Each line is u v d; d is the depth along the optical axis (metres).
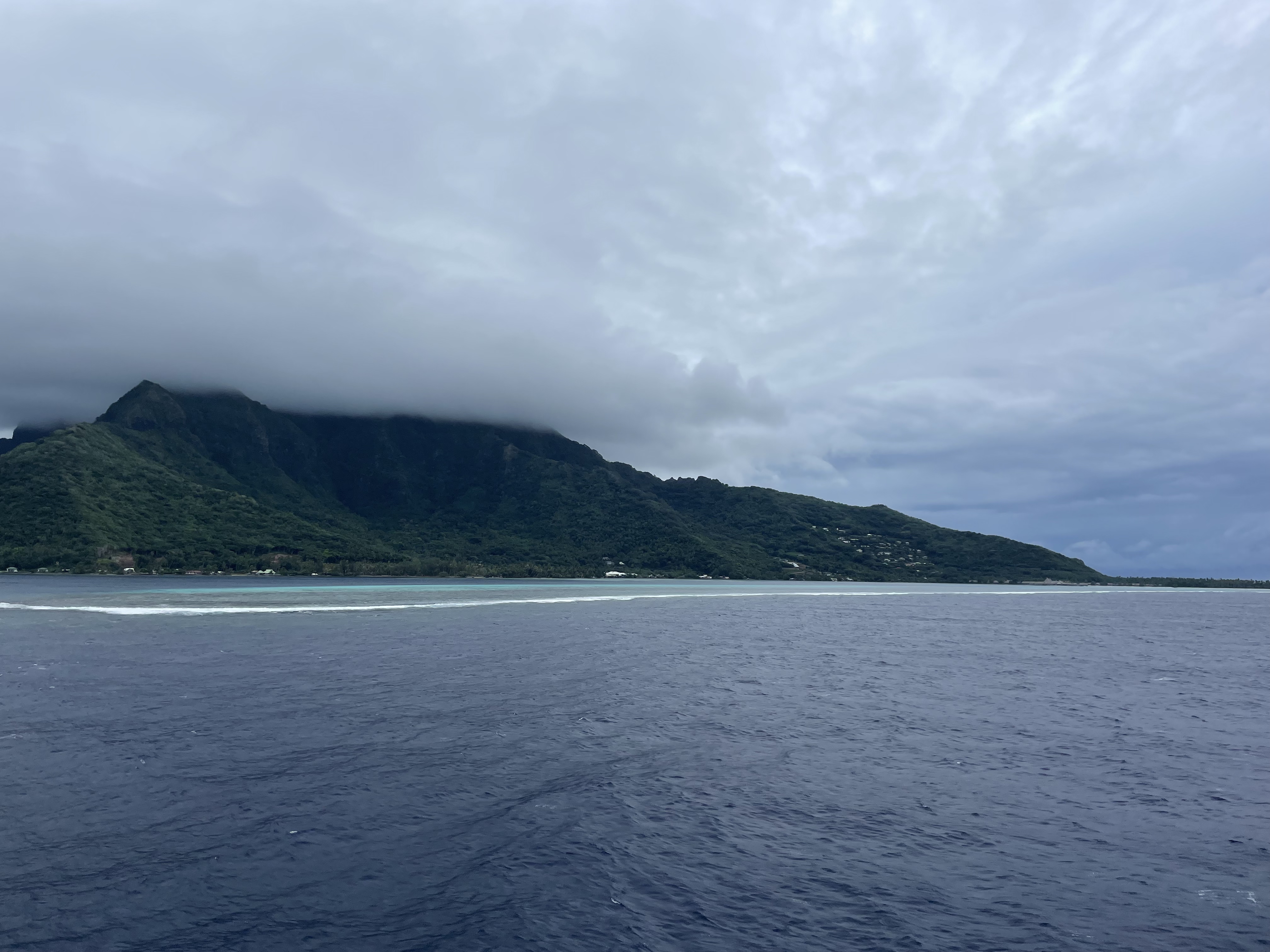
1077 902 12.38
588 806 16.14
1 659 36.03
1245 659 49.25
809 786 17.98
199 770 17.88
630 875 12.85
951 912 11.90
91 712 24.12
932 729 24.41
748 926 11.25
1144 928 11.57
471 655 40.88
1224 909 12.24
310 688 29.06
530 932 10.90
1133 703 30.84
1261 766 20.92
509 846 13.90
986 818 16.17
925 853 14.20
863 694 30.86
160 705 25.33
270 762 18.69
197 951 10.25
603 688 30.70
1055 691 33.34
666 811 15.98
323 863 13.02
